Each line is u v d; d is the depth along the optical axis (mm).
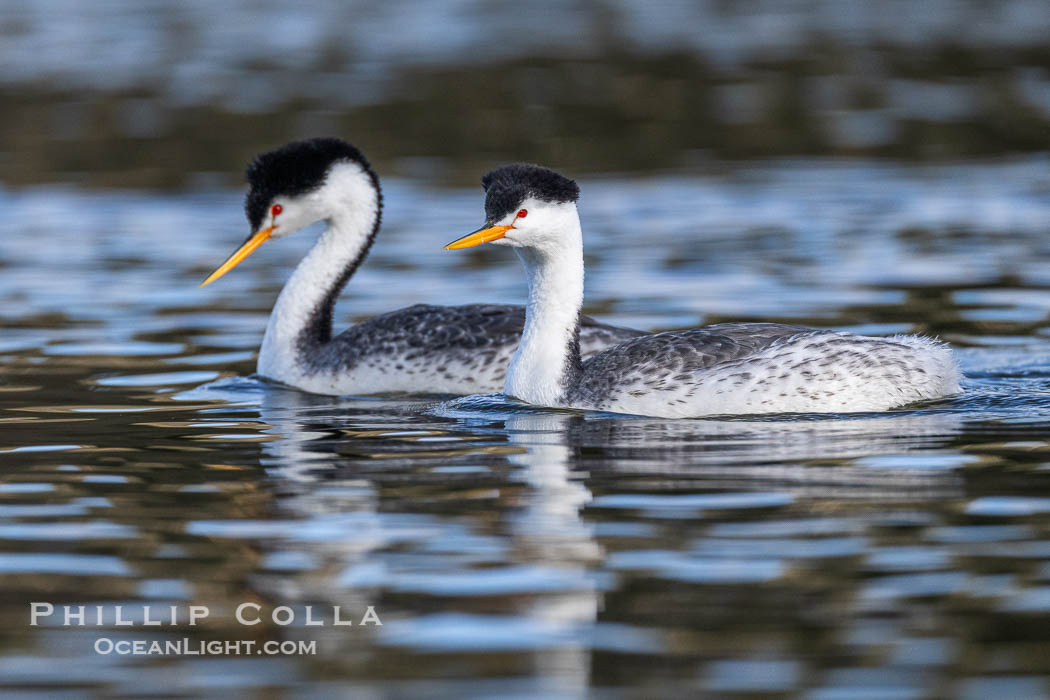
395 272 21531
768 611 8484
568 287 13984
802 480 10938
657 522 10023
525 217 13695
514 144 32594
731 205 26344
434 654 8086
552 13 51750
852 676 7719
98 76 40875
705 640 8148
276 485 11195
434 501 10656
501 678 7777
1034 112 35031
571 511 10328
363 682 7785
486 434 12797
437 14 51906
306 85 39531
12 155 31938
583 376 13883
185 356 16781
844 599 8625
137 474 11586
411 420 13586
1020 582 8797
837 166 29859
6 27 49406
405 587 8984
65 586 9133
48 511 10594
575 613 8531
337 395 15180
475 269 21688
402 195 27641
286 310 16047
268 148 32281
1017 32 46406
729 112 35844
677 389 13266
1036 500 10305
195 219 25875
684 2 54312
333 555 9555
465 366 14938
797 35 46781
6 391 14898
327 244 16469
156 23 50406
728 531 9789
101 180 29469
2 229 24953
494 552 9523
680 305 18859
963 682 7629
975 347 16312
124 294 20078
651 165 30359
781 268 21109
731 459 11602
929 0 53344
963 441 12031
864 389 13172
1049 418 12844
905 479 10906
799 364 13109
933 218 24719
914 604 8539
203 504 10719
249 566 9398
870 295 19234
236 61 43188
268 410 14188
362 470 11602
